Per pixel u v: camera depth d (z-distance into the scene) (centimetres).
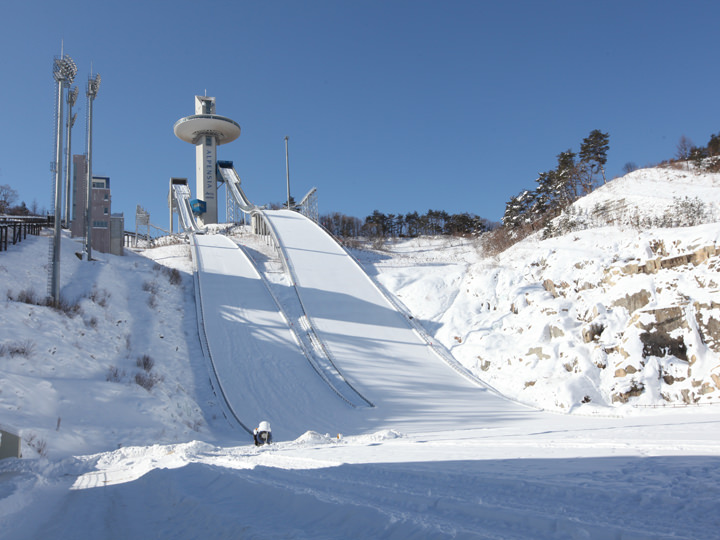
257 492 844
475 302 4912
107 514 910
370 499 704
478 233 10438
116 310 4091
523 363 3772
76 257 4881
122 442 2288
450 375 3878
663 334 3125
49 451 1930
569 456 944
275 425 2980
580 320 3781
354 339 4403
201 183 13662
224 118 13675
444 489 724
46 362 2758
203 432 2844
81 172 5850
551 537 470
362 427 2877
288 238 6981
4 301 3159
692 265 3275
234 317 4628
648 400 2970
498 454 1064
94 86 4944
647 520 485
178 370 3600
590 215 6172
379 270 6494
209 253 6638
